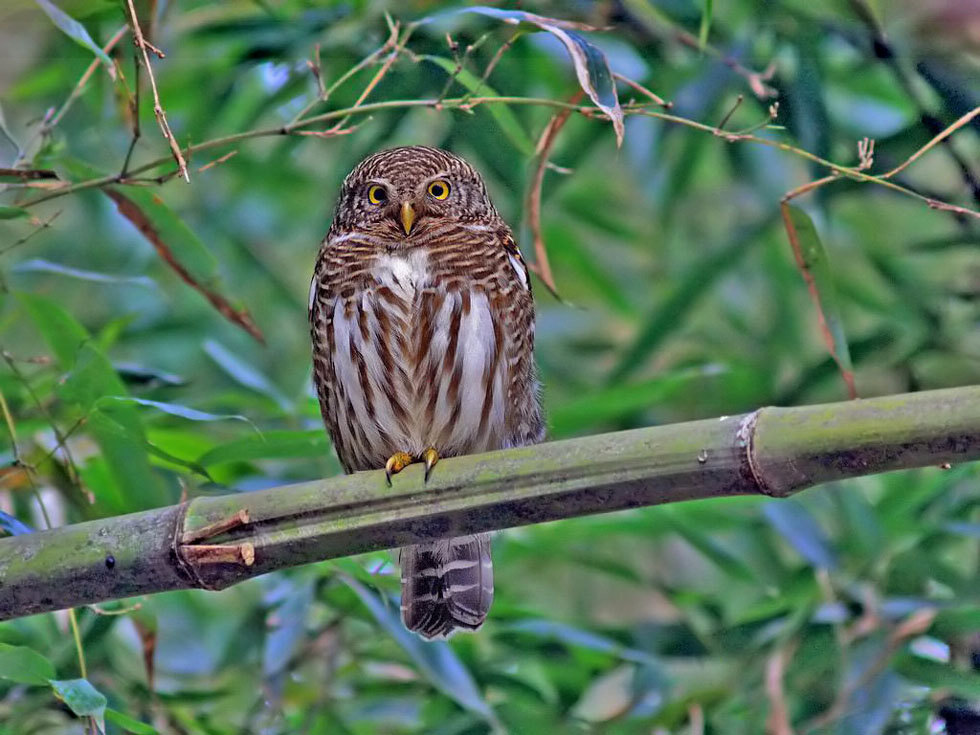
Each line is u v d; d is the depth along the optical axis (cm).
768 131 1030
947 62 968
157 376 900
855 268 1233
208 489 805
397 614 885
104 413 763
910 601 870
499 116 809
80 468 862
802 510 914
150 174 1130
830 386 1084
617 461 598
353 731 930
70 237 1198
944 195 1002
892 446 559
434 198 866
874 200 1216
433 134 1135
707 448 585
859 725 825
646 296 1234
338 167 1021
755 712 869
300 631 867
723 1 998
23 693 860
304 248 1289
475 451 858
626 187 1276
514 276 861
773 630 898
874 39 974
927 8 961
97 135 1088
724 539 1006
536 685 978
